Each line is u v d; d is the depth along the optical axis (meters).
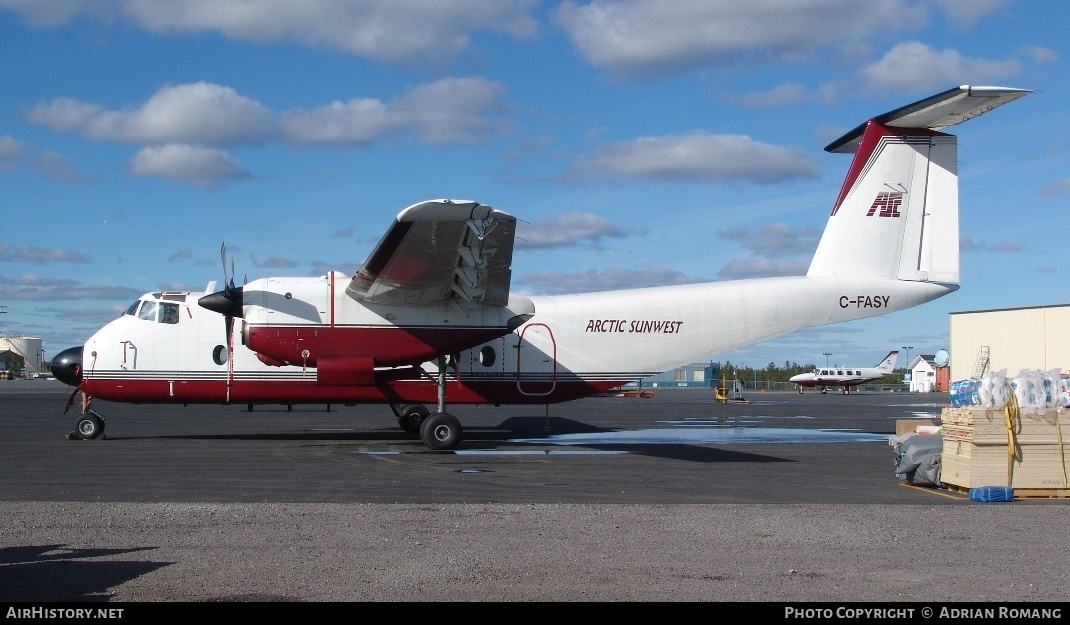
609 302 18.62
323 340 15.88
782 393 68.62
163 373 17.64
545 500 10.20
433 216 12.27
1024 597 6.07
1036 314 36.50
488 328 16.33
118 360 17.53
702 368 83.44
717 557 7.26
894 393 71.75
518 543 7.73
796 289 18.36
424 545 7.62
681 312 18.58
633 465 13.90
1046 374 11.03
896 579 6.57
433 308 16.20
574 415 29.50
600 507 9.62
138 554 7.18
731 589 6.26
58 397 42.38
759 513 9.33
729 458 15.09
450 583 6.35
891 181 18.00
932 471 11.52
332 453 15.40
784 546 7.70
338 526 8.44
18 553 7.21
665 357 18.58
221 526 8.40
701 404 40.44
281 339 15.75
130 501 9.85
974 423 10.84
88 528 8.23
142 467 13.05
